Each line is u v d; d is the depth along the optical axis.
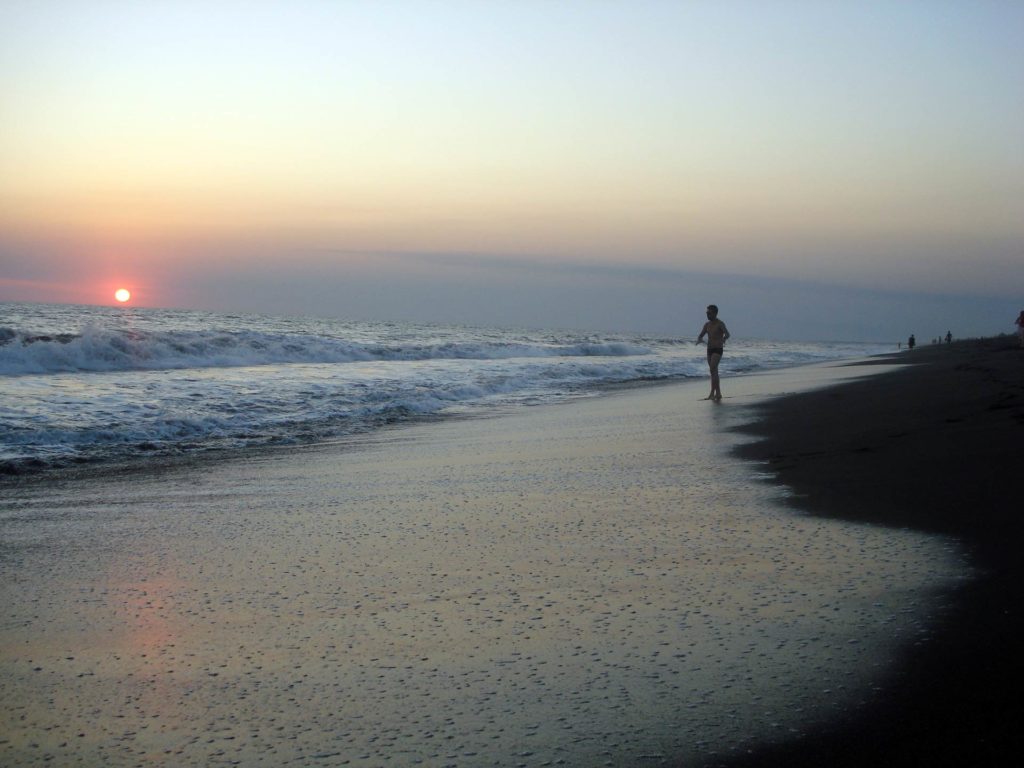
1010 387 12.45
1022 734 2.28
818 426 10.08
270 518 5.79
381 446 9.88
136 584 4.15
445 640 3.24
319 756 2.33
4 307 68.81
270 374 19.30
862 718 2.41
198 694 2.78
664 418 12.38
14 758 2.36
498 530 5.19
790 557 4.25
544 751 2.31
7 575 4.33
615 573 4.11
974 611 3.27
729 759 2.22
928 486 5.74
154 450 9.48
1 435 9.68
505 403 16.02
